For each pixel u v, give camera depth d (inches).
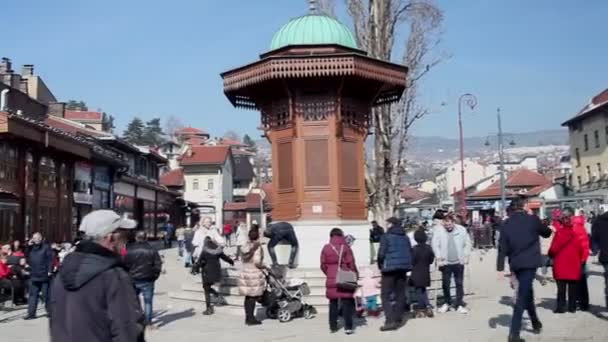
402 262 441.1
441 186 4980.3
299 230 623.5
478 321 466.9
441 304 554.9
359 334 428.1
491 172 4461.1
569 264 482.9
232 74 639.8
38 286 543.5
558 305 492.7
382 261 442.6
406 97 1017.5
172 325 484.1
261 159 4205.2
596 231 476.7
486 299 600.4
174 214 2310.5
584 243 490.6
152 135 5251.0
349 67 598.2
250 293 476.1
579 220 496.1
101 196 1424.7
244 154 4286.4
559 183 2635.3
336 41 651.5
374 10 972.6
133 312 167.0
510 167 4463.6
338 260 434.0
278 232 595.8
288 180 646.5
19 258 642.8
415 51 1023.6
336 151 631.2
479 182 3659.0
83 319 161.8
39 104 1419.8
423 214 2474.2
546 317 470.6
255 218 3014.3
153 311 561.0
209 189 3125.0
